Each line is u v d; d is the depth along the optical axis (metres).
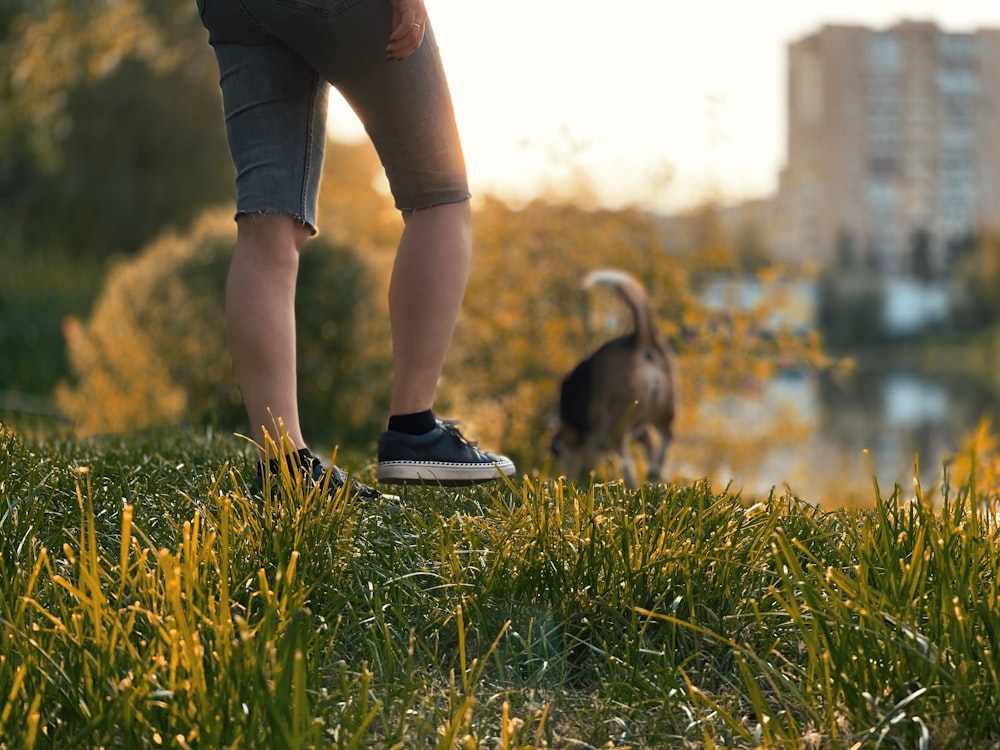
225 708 1.24
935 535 1.70
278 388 2.23
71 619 1.46
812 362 7.61
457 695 1.48
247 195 2.27
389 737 1.30
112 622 1.43
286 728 1.20
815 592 1.62
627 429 5.07
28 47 11.64
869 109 97.88
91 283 16.08
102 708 1.27
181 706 1.27
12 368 11.94
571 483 2.37
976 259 75.19
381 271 8.70
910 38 98.31
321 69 2.23
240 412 7.89
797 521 2.08
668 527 1.98
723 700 1.53
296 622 1.33
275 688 1.25
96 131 21.66
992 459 4.24
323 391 8.39
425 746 1.38
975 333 70.25
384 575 1.81
